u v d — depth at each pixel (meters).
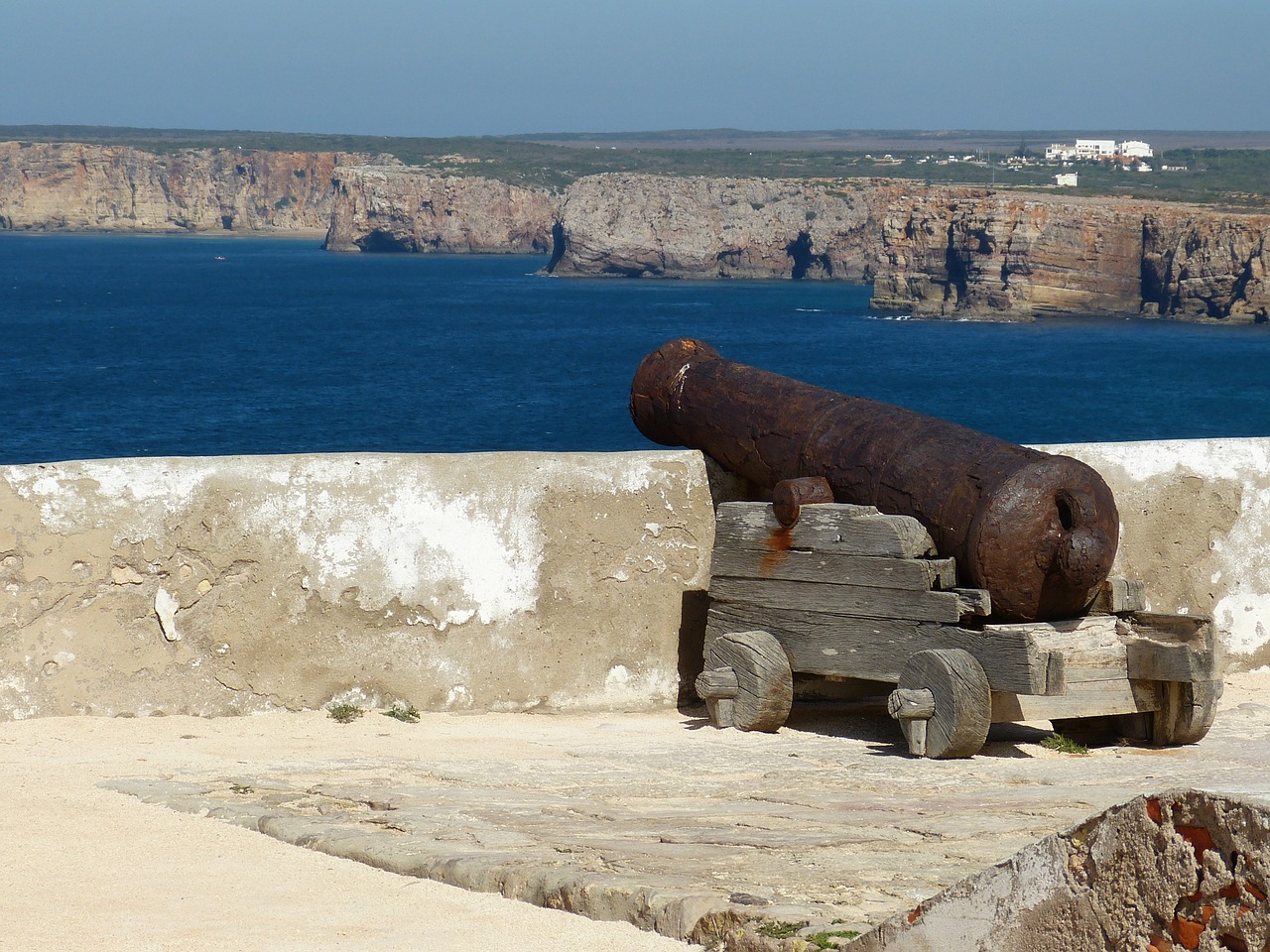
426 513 17.95
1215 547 21.39
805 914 8.78
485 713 18.30
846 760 16.03
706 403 19.53
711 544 19.58
